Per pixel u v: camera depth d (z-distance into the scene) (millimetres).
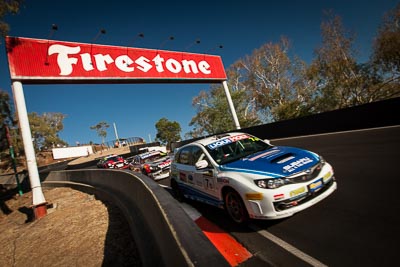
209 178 4516
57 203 10438
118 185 7590
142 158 11781
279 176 3422
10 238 7910
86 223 6602
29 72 10773
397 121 9516
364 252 2582
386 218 3131
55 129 72312
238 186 3678
